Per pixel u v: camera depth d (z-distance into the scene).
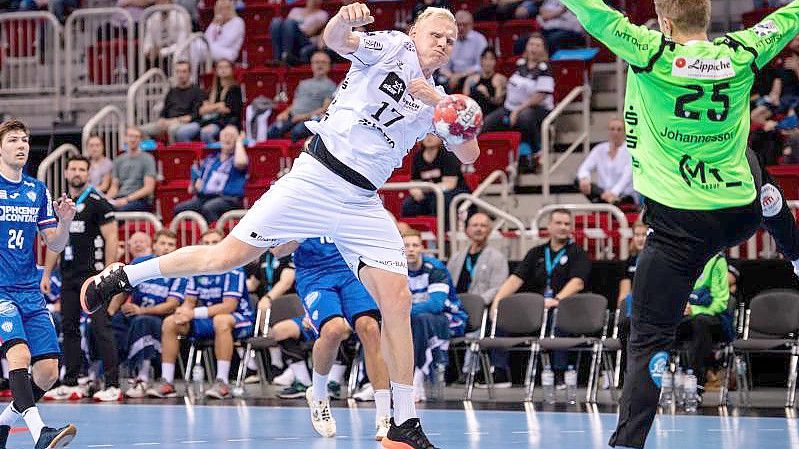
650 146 6.43
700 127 6.27
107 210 13.91
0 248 8.56
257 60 22.03
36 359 8.73
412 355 7.48
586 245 15.12
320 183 7.29
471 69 19.78
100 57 22.30
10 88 22.36
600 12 6.25
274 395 14.38
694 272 6.52
